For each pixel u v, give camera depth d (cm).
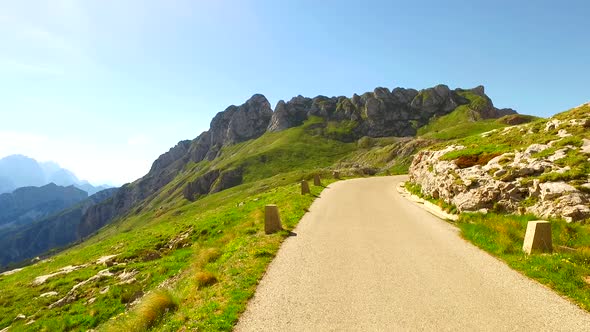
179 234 2833
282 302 945
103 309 1706
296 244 1534
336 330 784
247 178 15825
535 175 1914
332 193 3356
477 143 3028
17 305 2031
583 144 1995
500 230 1520
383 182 4619
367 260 1283
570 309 858
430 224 1906
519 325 784
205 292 1080
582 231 1418
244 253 1416
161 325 933
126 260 2495
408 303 912
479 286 1016
